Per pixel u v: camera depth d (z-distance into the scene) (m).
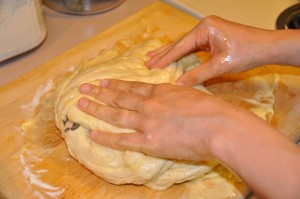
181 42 1.00
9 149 0.96
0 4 1.01
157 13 1.32
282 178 0.62
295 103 1.07
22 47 1.14
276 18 1.38
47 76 1.11
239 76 1.12
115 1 1.38
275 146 0.64
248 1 1.44
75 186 0.90
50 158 0.95
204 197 0.89
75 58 1.16
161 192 0.90
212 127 0.69
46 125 1.02
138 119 0.79
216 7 1.40
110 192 0.90
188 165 0.89
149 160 0.85
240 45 0.96
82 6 1.35
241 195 0.89
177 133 0.73
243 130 0.67
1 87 1.07
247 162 0.64
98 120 0.88
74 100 0.93
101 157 0.88
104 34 1.23
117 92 0.89
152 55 1.07
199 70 0.95
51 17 1.33
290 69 1.15
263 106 1.04
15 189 0.88
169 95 0.79
